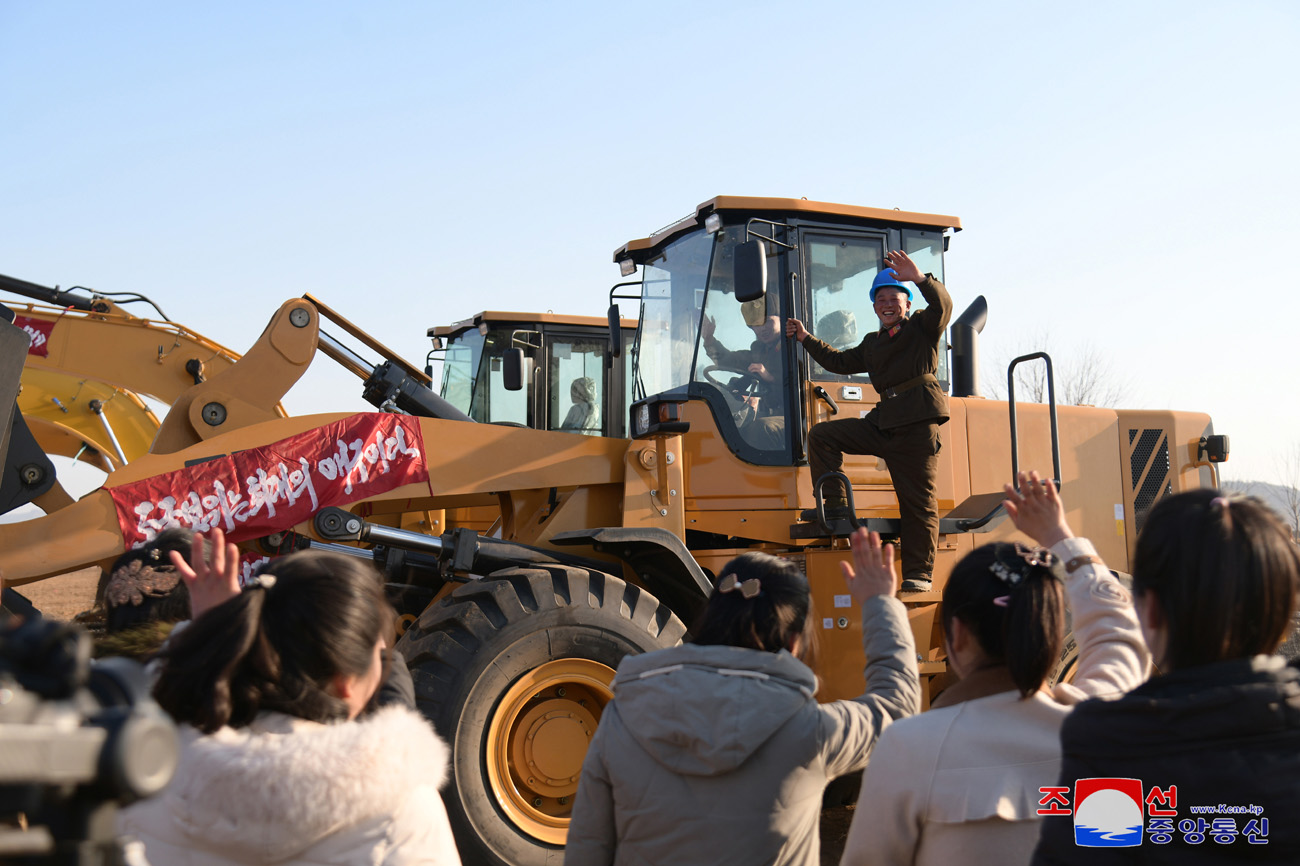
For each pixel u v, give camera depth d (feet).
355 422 15.19
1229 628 4.28
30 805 2.53
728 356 16.98
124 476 13.96
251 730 4.73
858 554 7.30
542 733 13.58
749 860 5.91
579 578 14.01
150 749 2.68
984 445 18.78
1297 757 4.03
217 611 4.90
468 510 24.25
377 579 5.47
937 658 17.10
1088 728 4.31
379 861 4.48
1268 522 4.42
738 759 5.87
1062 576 5.82
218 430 15.57
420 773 4.62
